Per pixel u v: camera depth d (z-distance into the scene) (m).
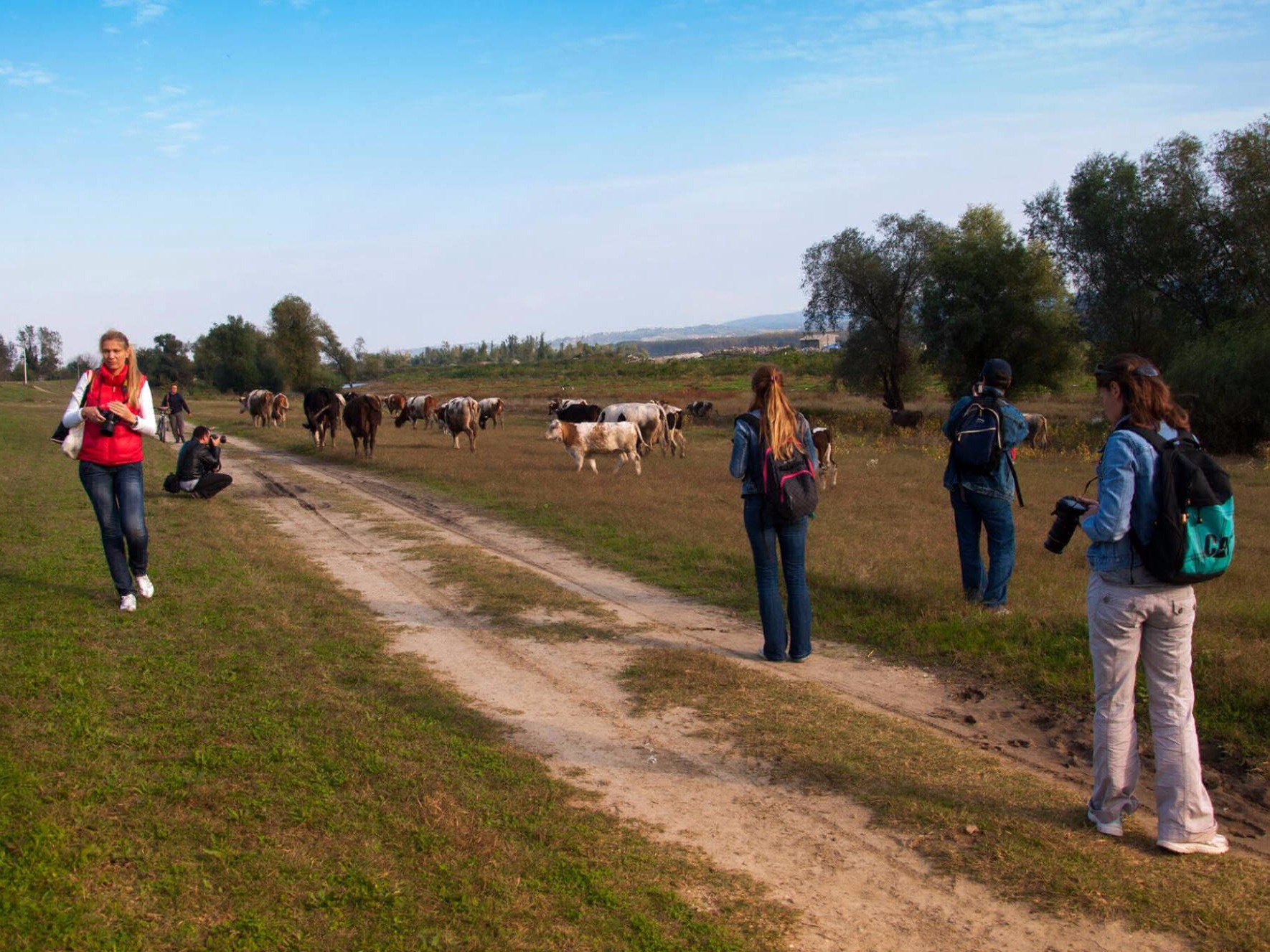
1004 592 7.20
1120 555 3.68
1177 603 3.64
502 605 7.64
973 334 37.81
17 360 125.69
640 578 8.91
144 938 2.87
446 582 8.52
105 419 6.45
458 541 10.78
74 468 17.70
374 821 3.69
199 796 3.81
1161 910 3.24
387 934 2.94
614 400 55.72
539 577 8.73
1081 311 35.03
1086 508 3.98
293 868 3.31
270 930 2.94
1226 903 3.28
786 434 6.04
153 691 5.09
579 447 17.50
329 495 14.99
